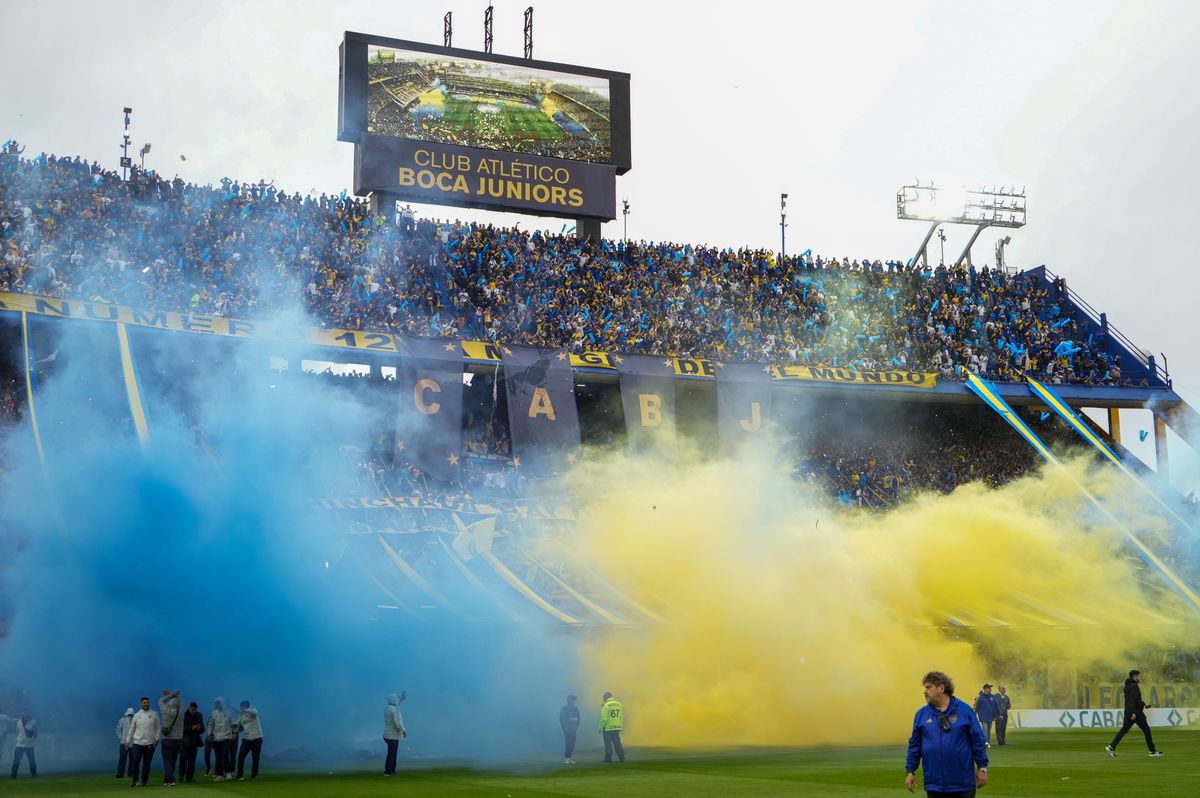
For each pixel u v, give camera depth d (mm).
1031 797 20203
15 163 48875
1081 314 67500
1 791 23547
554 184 60250
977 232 73375
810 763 29047
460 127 58781
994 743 35594
